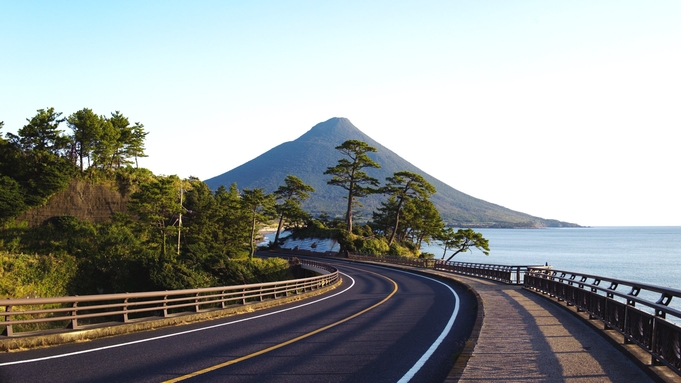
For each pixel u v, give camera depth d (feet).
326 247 262.47
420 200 274.57
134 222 151.43
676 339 22.58
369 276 141.38
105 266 131.85
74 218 154.51
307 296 85.97
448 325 48.06
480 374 25.43
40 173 158.30
